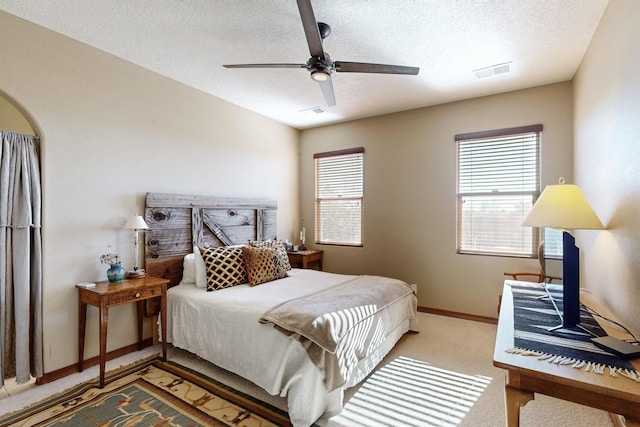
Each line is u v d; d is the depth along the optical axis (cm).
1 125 313
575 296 154
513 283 259
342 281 320
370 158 451
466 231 386
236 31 242
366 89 350
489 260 369
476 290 376
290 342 206
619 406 102
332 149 487
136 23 233
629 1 169
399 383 236
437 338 320
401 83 335
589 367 114
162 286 271
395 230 430
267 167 454
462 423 190
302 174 516
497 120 363
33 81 235
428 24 229
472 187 382
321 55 210
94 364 265
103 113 275
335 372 194
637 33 158
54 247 245
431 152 405
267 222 446
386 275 437
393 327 284
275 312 221
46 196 241
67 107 253
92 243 268
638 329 155
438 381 238
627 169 171
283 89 355
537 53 272
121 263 286
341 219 481
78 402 211
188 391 224
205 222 361
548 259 280
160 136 320
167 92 325
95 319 267
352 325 220
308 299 245
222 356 242
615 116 192
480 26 232
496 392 223
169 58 286
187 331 271
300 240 514
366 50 266
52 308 242
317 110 425
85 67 263
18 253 227
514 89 353
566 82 329
